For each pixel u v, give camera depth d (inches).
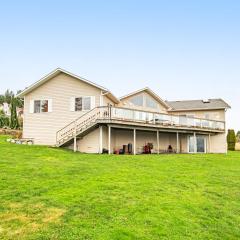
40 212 311.3
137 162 685.3
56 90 1015.6
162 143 1210.6
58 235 262.4
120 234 274.2
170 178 522.9
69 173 498.9
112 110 888.3
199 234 301.9
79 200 354.3
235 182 539.5
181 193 429.4
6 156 644.7
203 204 392.8
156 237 279.7
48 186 406.0
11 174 462.3
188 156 914.7
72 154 778.8
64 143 925.8
